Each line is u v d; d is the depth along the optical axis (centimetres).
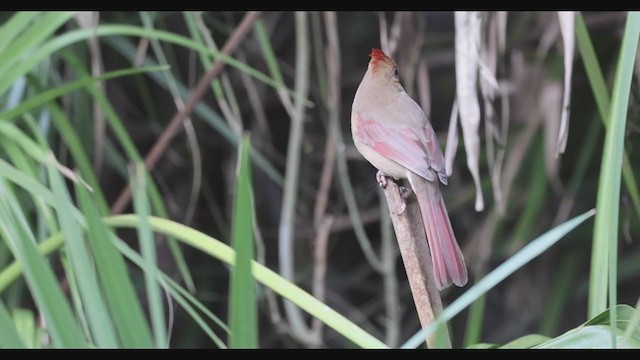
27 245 467
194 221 1383
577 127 1309
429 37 1328
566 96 743
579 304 1454
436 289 650
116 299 465
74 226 500
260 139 1284
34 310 997
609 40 1211
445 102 1403
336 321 549
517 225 1302
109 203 1308
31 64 728
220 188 1384
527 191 1261
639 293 1481
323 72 1077
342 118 1359
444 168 747
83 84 700
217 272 1385
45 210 664
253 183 1361
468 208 1409
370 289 1434
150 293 506
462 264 659
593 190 1347
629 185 714
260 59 1260
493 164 1099
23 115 747
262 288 1167
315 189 1360
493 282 486
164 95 1309
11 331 472
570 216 1359
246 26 952
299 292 556
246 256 446
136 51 1061
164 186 1277
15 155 680
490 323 1448
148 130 1313
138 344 466
